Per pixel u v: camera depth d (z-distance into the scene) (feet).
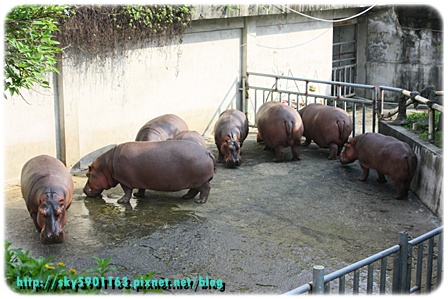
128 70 42.78
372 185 37.19
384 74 63.26
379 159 35.63
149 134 37.55
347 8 61.36
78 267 26.05
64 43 37.99
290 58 56.39
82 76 39.88
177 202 33.88
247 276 25.52
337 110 42.34
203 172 33.04
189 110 47.75
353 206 33.68
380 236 29.76
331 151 42.32
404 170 34.24
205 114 49.19
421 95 39.58
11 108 36.58
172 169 32.68
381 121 43.01
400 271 20.15
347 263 26.78
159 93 45.21
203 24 47.39
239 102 52.11
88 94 40.47
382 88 42.86
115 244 28.43
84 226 30.48
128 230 30.01
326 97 46.47
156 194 35.17
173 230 30.04
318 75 59.82
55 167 30.50
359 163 37.96
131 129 43.70
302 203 33.99
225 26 49.32
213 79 49.34
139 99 43.91
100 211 32.53
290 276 25.55
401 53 62.03
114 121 42.45
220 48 49.52
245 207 33.24
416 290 21.03
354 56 64.75
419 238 20.53
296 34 56.59
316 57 59.21
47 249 27.76
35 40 25.45
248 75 51.47
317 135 42.93
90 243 28.48
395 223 31.48
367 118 55.47
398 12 61.36
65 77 38.75
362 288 24.56
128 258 26.99
